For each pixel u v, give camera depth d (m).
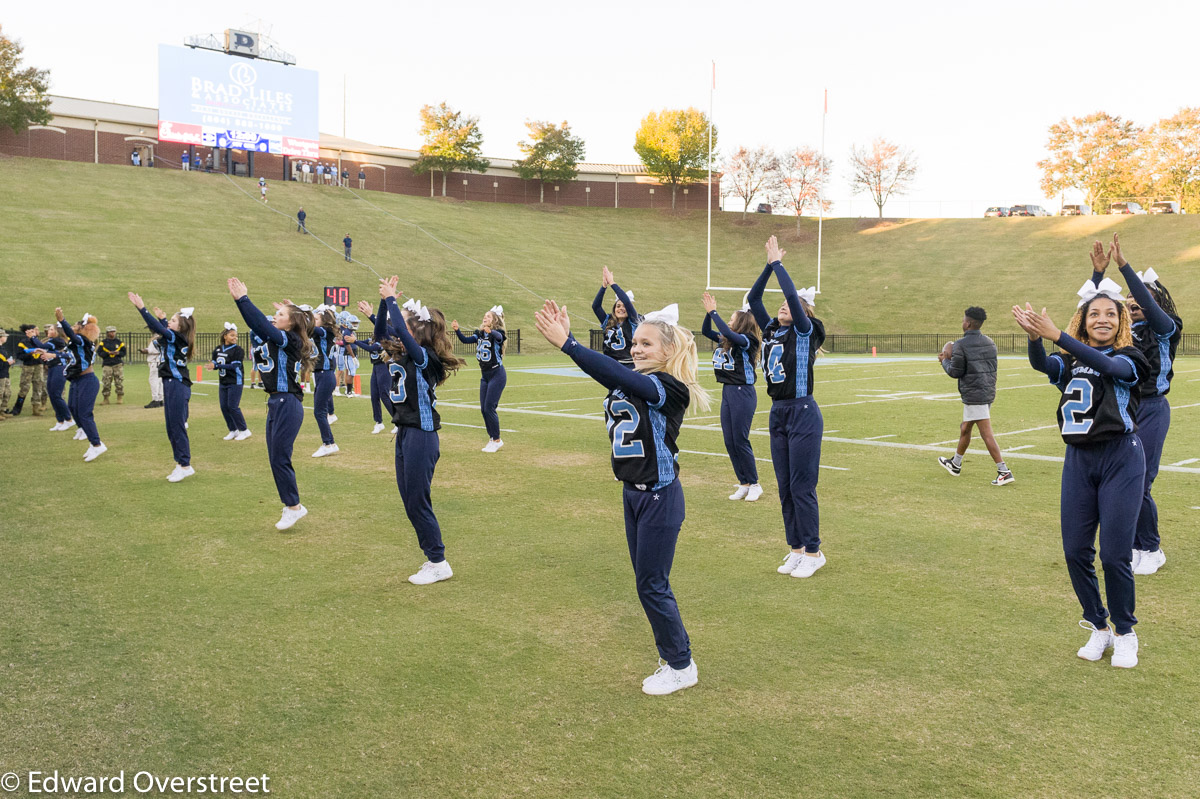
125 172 55.72
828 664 4.65
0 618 5.40
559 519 7.99
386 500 8.86
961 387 9.42
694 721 4.01
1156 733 3.85
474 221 64.38
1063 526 4.70
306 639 5.05
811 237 69.19
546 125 73.81
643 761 3.65
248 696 4.29
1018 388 21.16
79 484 9.63
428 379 6.05
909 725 3.95
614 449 4.25
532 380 24.50
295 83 56.59
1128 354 4.45
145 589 5.98
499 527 7.69
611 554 6.82
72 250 41.78
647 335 4.21
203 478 10.00
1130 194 73.06
